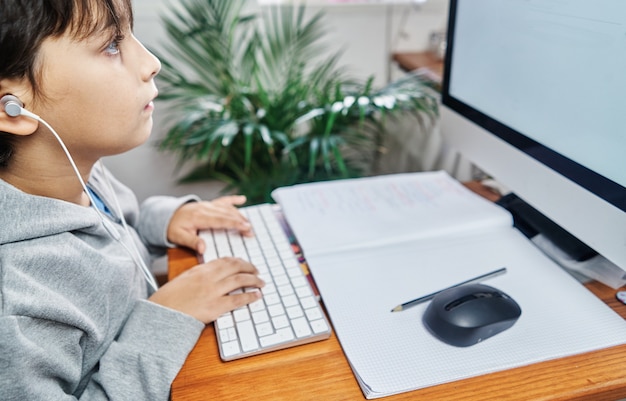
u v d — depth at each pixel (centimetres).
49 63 45
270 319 55
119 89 49
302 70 162
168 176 175
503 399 45
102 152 53
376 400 45
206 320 56
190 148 156
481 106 78
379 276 63
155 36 156
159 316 54
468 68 81
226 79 156
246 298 58
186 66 161
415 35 168
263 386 48
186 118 146
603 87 54
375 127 163
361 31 167
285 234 74
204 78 161
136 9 152
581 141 58
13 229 49
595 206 56
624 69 51
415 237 70
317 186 87
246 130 135
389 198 82
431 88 136
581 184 58
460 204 79
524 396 45
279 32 162
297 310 57
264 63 163
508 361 49
